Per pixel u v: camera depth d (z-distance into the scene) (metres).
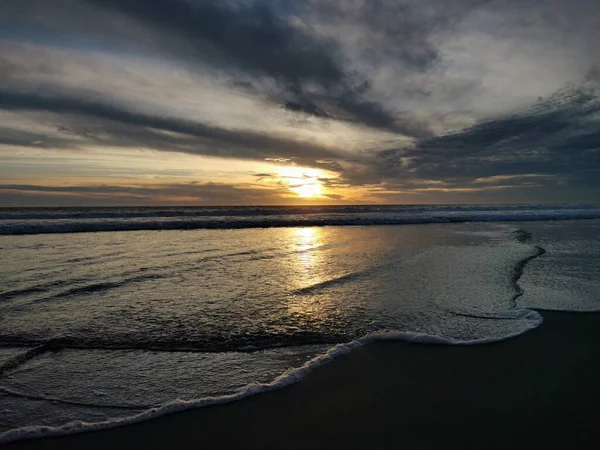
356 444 2.59
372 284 6.93
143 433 2.69
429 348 4.18
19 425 2.72
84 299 5.81
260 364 3.79
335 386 3.37
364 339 4.34
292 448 2.54
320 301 5.85
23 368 3.59
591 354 4.07
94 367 3.65
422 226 20.97
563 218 29.42
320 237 14.95
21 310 5.23
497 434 2.71
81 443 2.57
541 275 7.69
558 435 2.70
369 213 28.80
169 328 4.67
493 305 5.70
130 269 8.11
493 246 12.09
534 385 3.42
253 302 5.78
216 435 2.68
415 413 2.98
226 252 10.67
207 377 3.51
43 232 15.83
